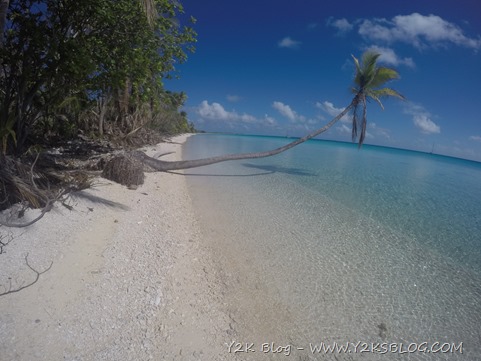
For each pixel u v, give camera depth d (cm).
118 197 508
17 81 535
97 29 586
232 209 573
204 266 346
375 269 380
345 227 527
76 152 794
